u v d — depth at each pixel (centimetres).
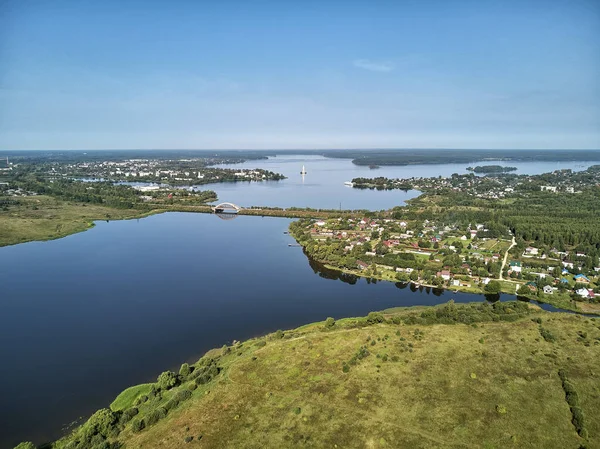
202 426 8000
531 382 9369
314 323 13775
